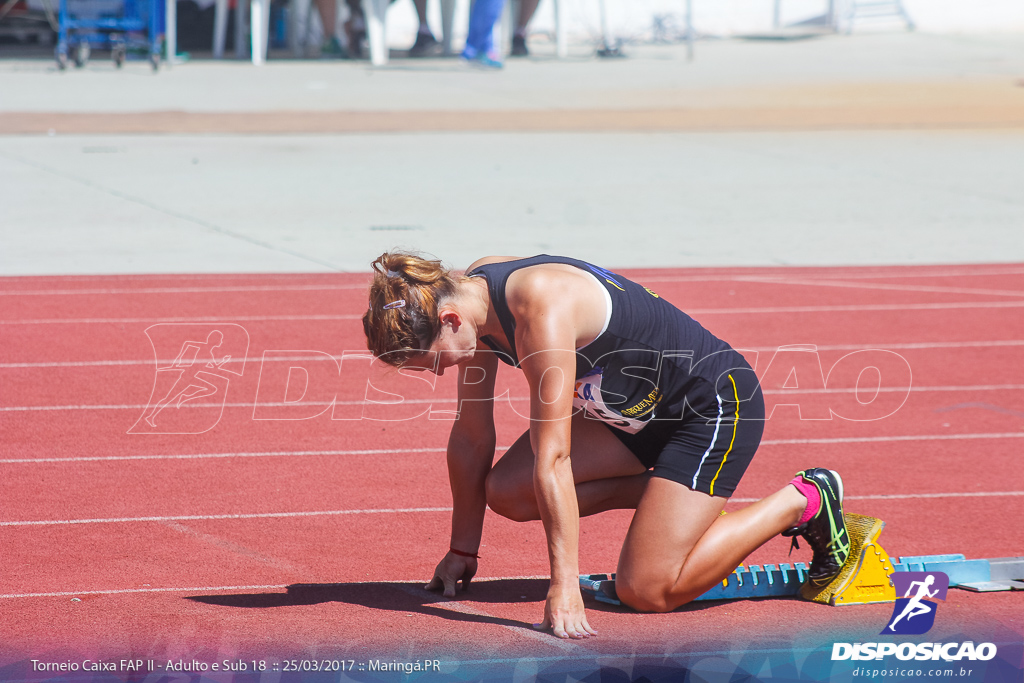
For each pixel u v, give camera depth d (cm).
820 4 14800
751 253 3484
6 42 10844
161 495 1591
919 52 12106
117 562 1357
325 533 1473
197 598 1256
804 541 1504
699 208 4228
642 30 14088
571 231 3750
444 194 4406
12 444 1788
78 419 1923
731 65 10681
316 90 8094
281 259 3278
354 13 10781
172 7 9231
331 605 1244
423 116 6862
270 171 4866
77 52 8950
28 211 3897
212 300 2792
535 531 1513
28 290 2847
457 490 1287
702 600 1288
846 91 8625
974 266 3359
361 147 5634
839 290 3031
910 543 1465
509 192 4478
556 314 1109
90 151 5259
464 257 3297
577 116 7000
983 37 13850
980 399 2162
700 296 2930
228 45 11131
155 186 4444
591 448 1276
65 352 2331
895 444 1894
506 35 11594
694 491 1194
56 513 1510
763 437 1925
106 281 2964
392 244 3484
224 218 3875
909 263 3388
